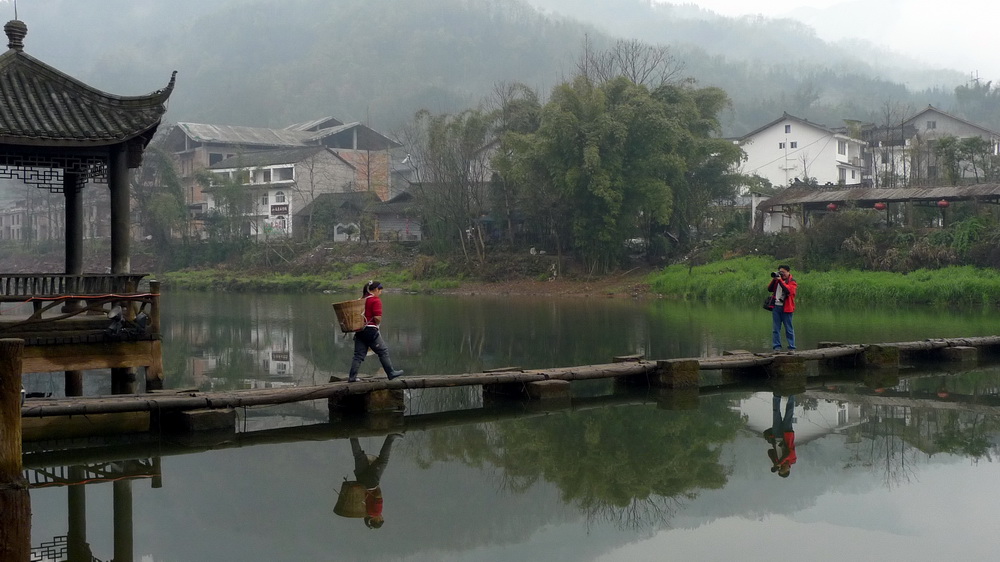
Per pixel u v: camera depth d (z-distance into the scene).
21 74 13.69
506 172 49.41
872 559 7.33
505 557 7.45
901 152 60.00
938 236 38.25
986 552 7.47
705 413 13.68
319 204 67.19
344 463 10.65
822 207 44.88
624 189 45.78
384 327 27.73
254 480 9.88
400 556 7.46
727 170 52.34
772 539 7.88
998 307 32.41
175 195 69.00
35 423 12.59
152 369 13.27
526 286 47.72
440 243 54.62
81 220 15.60
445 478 9.99
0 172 14.62
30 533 7.48
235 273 62.41
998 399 14.72
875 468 10.24
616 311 33.53
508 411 13.98
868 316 29.61
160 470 10.30
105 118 13.48
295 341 24.45
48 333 12.61
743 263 42.91
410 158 83.25
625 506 8.97
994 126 102.12
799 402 14.52
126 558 7.49
